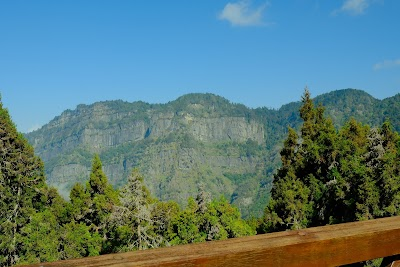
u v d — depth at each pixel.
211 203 41.62
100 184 47.34
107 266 1.88
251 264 2.11
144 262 1.91
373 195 28.30
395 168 29.06
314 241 2.29
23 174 38.28
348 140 42.69
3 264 30.73
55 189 45.06
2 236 30.86
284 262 2.20
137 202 31.50
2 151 35.78
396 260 2.68
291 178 43.81
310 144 47.62
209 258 2.01
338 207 36.28
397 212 28.20
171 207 41.56
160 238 33.53
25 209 34.66
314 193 40.81
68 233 36.97
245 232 42.81
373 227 2.59
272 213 41.38
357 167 30.19
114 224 32.78
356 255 2.44
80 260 1.97
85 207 45.00
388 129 38.06
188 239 38.75
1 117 37.69
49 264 1.93
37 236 33.03
